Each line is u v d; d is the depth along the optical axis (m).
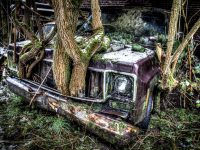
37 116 3.61
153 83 3.27
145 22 4.41
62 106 3.01
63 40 2.66
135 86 2.58
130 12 4.59
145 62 2.89
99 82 2.83
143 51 3.41
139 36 4.29
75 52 2.71
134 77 2.57
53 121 3.43
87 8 8.31
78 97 2.92
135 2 7.71
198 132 3.49
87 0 8.72
